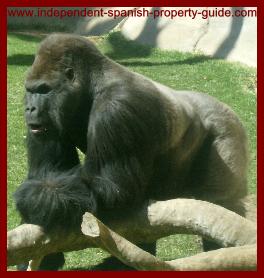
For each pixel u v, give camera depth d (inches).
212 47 877.8
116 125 296.2
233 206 370.6
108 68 306.3
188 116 339.3
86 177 294.8
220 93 707.4
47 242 280.2
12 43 987.3
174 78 757.3
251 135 585.6
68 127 305.7
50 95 293.9
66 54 297.3
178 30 935.0
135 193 300.5
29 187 291.4
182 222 277.0
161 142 316.8
